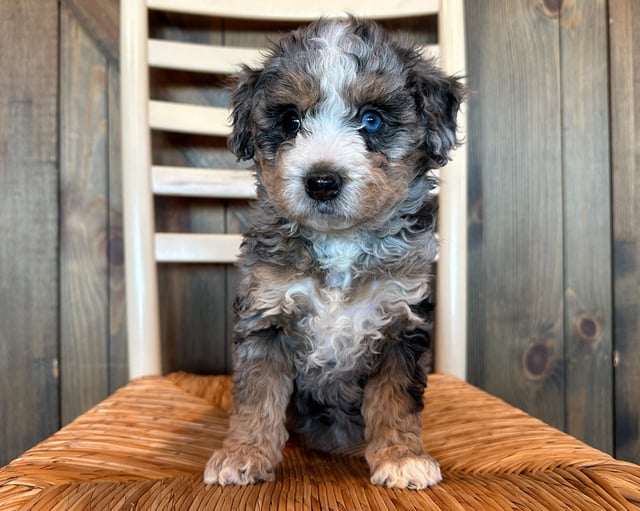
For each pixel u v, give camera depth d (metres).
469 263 0.62
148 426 0.39
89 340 0.60
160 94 0.60
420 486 0.30
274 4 0.54
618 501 0.27
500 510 0.27
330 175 0.34
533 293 0.63
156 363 0.51
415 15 0.54
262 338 0.36
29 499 0.28
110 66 0.59
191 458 0.35
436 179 0.41
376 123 0.37
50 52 0.59
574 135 0.62
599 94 0.62
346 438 0.41
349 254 0.37
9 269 0.59
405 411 0.35
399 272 0.36
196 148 0.61
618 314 0.63
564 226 0.62
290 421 0.41
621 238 0.62
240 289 0.37
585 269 0.63
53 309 0.60
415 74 0.38
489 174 0.62
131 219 0.51
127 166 0.51
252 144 0.41
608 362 0.63
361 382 0.37
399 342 0.36
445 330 0.52
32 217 0.59
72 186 0.60
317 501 0.28
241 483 0.32
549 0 0.61
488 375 0.63
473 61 0.61
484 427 0.39
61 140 0.59
